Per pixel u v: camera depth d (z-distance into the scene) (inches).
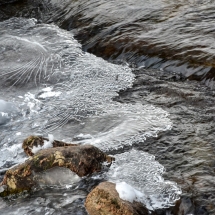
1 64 382.6
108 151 268.1
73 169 242.8
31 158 244.4
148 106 309.0
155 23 400.8
